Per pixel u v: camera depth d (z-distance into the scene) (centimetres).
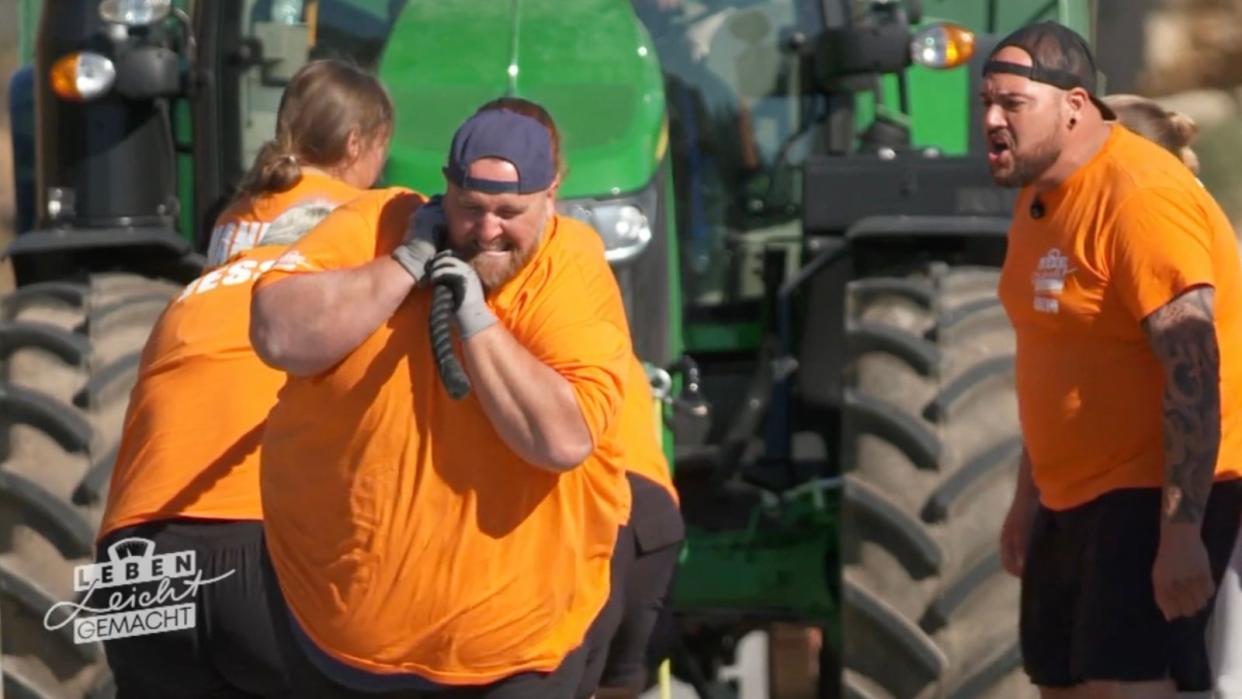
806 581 1834
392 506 1278
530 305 1281
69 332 1819
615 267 1716
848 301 1753
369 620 1302
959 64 1844
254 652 1412
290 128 1505
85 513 1761
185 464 1439
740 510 1839
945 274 1752
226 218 1530
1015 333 1670
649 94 1789
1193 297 1447
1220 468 1538
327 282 1257
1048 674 1577
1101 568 1504
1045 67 1488
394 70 1809
